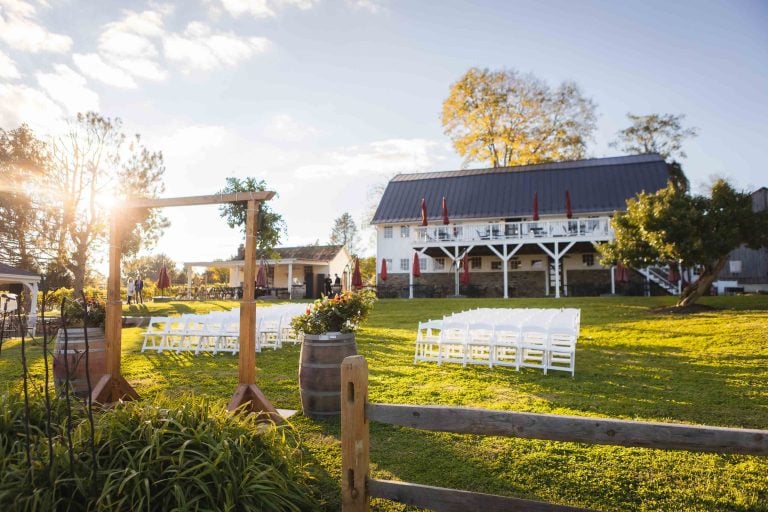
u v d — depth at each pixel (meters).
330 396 5.23
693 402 5.73
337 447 4.38
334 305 5.47
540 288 29.48
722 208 15.17
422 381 7.15
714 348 9.39
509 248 27.73
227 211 20.62
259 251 22.52
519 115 36.97
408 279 31.78
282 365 8.75
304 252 38.09
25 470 2.75
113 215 5.93
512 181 31.83
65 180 24.14
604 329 12.66
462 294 29.38
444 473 3.79
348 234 66.44
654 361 8.44
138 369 8.52
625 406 5.61
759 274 29.78
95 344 6.30
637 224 16.64
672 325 12.61
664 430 2.27
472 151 38.44
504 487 3.55
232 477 2.84
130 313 21.44
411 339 11.97
